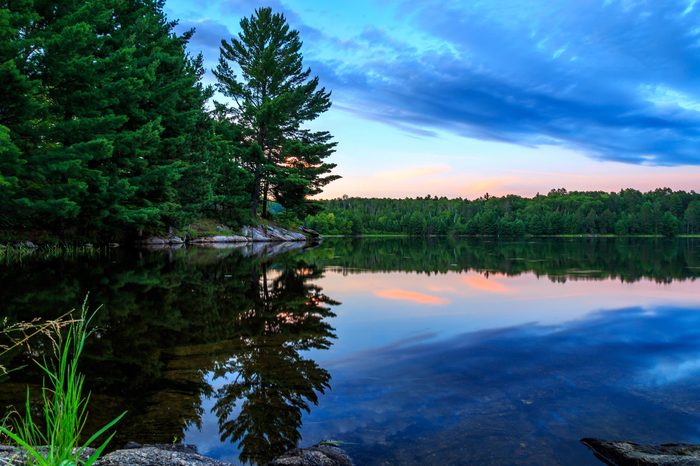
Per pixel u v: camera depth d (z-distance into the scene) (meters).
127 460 2.27
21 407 3.10
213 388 3.58
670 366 4.18
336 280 11.12
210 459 2.43
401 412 3.14
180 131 22.53
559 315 6.66
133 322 5.85
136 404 3.27
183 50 25.41
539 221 107.38
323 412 3.14
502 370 4.07
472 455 2.55
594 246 34.97
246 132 35.16
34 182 14.30
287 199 38.66
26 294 7.53
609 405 3.26
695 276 11.79
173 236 26.31
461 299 8.16
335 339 5.17
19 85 12.28
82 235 19.72
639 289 9.38
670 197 127.62
